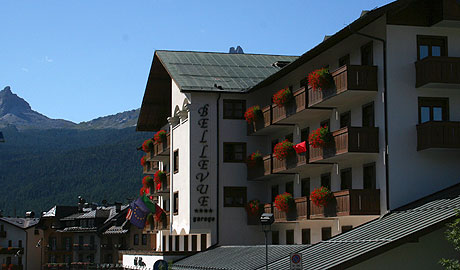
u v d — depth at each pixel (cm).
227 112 4600
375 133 3141
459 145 2998
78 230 11662
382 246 2402
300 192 4078
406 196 3042
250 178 4509
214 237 4497
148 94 5622
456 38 3153
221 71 4816
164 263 3038
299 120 4019
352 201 3117
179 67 4819
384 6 2969
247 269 3000
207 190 4528
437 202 2816
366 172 3278
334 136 3288
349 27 3105
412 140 3081
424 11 3138
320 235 3741
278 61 4994
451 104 3128
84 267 11381
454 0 3059
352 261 2383
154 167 6222
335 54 3600
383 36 3116
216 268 3409
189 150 4531
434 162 3084
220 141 4569
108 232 10594
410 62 3112
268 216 2444
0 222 12744
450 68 3031
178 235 5222
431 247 2541
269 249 3512
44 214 13338
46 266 12381
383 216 2986
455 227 2258
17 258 12462
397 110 3081
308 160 3662
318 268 2397
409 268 2516
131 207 5422
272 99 4456
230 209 4538
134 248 10006
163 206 5788
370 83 3159
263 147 4616
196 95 4562
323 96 3406
